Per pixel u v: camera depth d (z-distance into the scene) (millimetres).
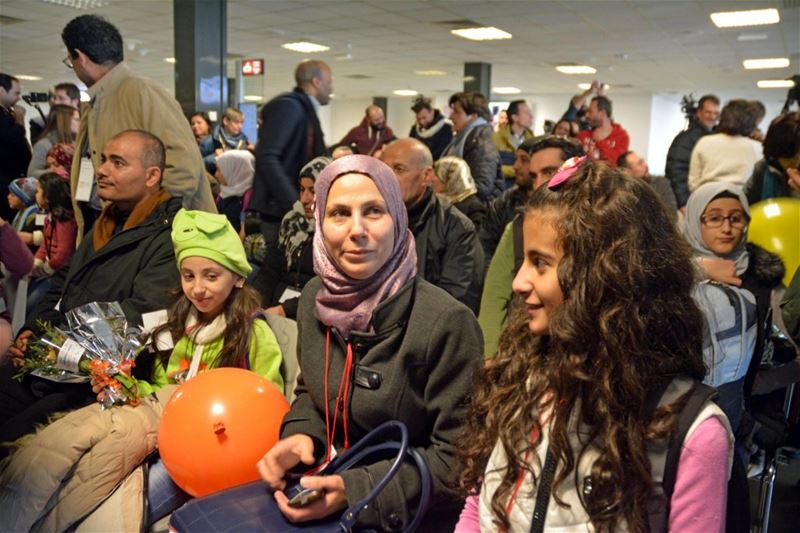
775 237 2344
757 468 2188
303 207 2715
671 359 998
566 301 1022
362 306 1398
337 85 18062
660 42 10312
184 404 1593
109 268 2236
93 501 1637
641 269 984
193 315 2002
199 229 1905
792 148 2719
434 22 9375
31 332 2314
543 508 1059
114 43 2830
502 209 3117
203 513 1273
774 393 2137
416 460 1290
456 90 18609
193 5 6762
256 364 1937
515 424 1130
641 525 973
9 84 5402
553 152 2443
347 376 1413
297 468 1414
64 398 2055
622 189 1021
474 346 1408
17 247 2426
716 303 1771
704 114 5383
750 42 10148
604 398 990
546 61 12758
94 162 2900
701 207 2076
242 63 12562
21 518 1603
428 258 2523
